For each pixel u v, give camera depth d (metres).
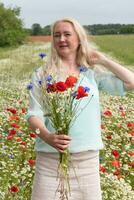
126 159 8.70
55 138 4.95
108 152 8.80
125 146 9.09
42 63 5.35
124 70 5.46
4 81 21.09
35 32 100.56
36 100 5.18
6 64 30.33
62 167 5.06
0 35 75.19
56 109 4.93
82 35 5.36
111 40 77.12
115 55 44.31
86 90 4.90
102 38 85.50
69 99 4.91
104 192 6.71
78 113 5.13
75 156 5.17
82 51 5.38
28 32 87.88
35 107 5.17
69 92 4.88
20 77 23.08
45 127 5.13
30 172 7.19
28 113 5.17
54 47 5.37
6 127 10.30
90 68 5.47
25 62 31.58
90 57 5.45
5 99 15.57
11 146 8.63
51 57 5.36
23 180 6.66
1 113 11.31
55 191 5.20
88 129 5.18
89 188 5.23
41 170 5.25
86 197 5.24
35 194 5.31
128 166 8.05
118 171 7.83
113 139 9.46
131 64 35.19
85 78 5.33
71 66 5.38
